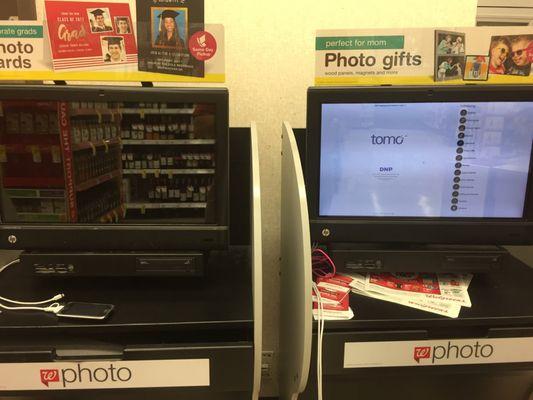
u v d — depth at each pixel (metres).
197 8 1.03
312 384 1.07
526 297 1.10
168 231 1.05
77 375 0.93
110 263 1.05
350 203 1.14
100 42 1.04
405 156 1.10
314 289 1.08
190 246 1.06
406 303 1.06
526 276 1.23
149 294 1.07
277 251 1.60
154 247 1.06
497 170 1.10
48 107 1.00
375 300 1.08
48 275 1.06
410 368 1.01
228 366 0.95
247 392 1.00
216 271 1.22
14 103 0.99
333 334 0.98
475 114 1.07
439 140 1.09
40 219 1.06
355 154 1.10
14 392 0.94
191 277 1.17
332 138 1.09
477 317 1.00
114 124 1.01
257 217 0.93
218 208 1.04
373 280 1.16
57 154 1.03
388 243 1.15
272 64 1.48
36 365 0.92
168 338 1.03
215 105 0.99
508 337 1.00
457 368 1.02
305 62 1.48
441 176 1.11
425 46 1.10
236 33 1.45
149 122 1.01
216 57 1.05
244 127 1.41
